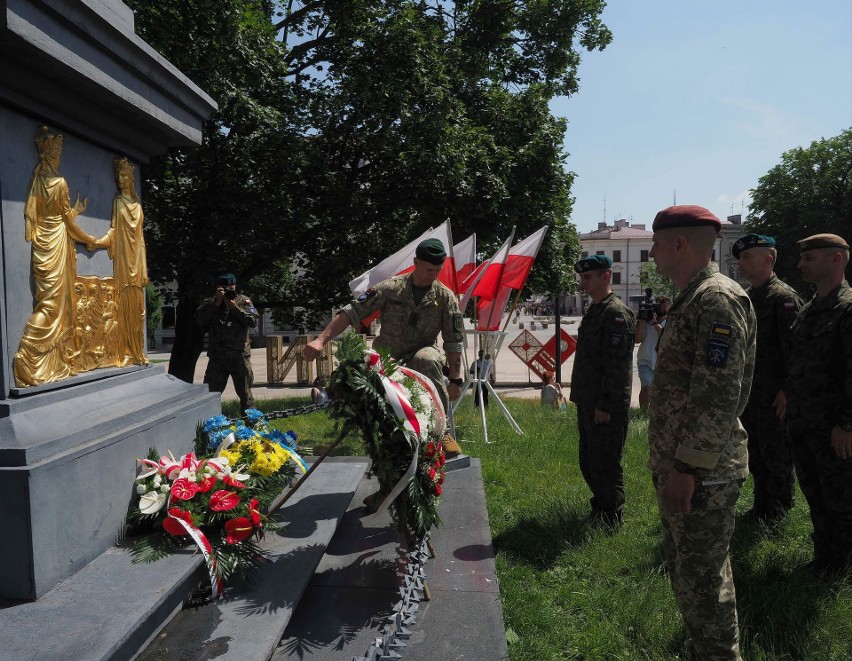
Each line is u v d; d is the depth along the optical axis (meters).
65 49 2.62
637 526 4.46
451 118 10.92
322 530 3.54
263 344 31.33
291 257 11.68
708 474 2.36
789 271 38.38
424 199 11.00
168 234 9.90
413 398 3.24
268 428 4.16
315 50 11.67
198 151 9.27
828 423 3.60
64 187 2.93
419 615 3.04
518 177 12.51
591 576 3.71
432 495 3.29
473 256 8.57
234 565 2.91
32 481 2.32
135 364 3.62
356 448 6.29
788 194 38.50
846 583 3.39
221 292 7.86
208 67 8.74
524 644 2.95
